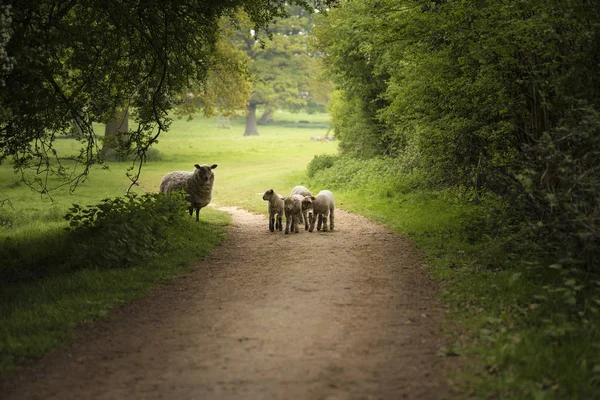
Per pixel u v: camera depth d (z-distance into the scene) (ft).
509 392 19.85
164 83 57.57
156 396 20.12
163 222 51.26
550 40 34.68
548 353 22.76
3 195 99.60
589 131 29.89
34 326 28.30
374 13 50.65
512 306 29.17
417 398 19.56
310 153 195.31
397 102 59.00
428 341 25.07
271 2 56.95
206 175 62.44
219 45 152.66
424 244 47.03
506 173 47.70
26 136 49.62
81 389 20.99
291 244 49.75
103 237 44.29
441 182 71.56
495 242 41.14
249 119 295.48
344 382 20.88
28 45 37.65
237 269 40.83
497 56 40.55
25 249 50.06
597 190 30.30
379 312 29.30
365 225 60.90
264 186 116.16
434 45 49.19
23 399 20.33
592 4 32.17
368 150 110.83
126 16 48.49
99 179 128.06
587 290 29.50
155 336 26.71
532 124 41.24
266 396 19.81
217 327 27.58
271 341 25.27
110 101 56.44
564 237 31.81
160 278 38.22
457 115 51.49
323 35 126.31
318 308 30.07
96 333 27.53
